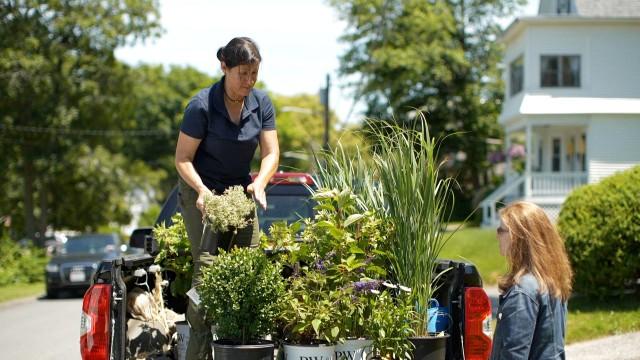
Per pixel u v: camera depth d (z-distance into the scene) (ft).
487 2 135.64
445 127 131.23
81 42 122.31
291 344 14.46
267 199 22.66
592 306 39.19
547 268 12.42
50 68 119.55
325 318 14.23
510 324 12.20
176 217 18.35
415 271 15.60
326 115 102.78
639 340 32.45
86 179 131.34
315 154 17.60
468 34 136.77
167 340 17.28
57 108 122.83
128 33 125.29
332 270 14.99
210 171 15.84
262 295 13.76
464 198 130.82
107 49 124.06
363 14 121.39
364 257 15.51
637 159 99.04
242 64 14.92
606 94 99.19
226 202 14.17
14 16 119.03
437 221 16.17
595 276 38.86
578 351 31.32
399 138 16.30
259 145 16.42
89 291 14.99
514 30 102.83
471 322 15.34
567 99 99.09
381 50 119.55
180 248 17.66
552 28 99.50
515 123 107.14
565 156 108.06
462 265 15.62
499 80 134.72
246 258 13.93
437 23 121.70
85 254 68.95
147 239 18.92
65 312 54.49
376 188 16.66
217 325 14.16
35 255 90.53
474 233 76.23
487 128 133.90
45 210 129.18
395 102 124.98
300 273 15.57
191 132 15.43
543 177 99.71
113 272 15.10
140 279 17.92
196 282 15.19
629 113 98.53
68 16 121.08
